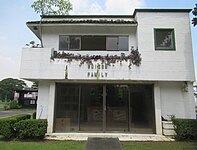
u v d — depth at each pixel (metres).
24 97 37.22
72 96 10.88
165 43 10.51
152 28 10.55
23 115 10.58
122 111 10.72
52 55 10.40
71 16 12.53
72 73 10.09
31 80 10.94
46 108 10.84
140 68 10.08
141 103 10.83
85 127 10.55
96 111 10.68
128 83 10.84
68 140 8.79
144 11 10.72
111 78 10.01
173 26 10.58
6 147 7.18
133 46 11.20
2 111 29.72
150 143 8.37
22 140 8.62
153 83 10.80
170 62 10.17
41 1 17.92
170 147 7.58
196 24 9.03
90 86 10.95
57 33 11.52
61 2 18.38
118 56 10.27
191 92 10.52
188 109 10.48
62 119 10.68
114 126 10.55
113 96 10.86
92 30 11.43
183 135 8.83
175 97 10.93
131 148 7.40
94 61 10.16
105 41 11.41
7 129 8.40
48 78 10.09
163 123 10.17
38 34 12.28
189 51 10.33
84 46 11.37
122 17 12.42
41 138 8.95
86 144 7.37
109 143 7.53
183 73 10.08
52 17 12.52
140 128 10.55
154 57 10.20
